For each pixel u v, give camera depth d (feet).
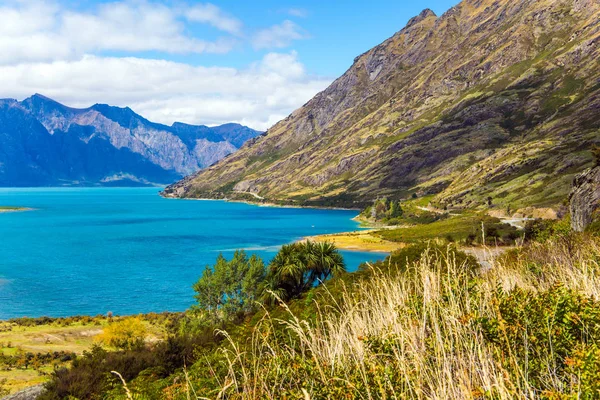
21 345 192.03
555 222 87.51
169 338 63.21
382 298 21.01
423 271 20.62
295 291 163.12
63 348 189.88
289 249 165.37
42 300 285.02
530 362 12.75
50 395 56.90
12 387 136.15
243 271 199.21
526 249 39.17
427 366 13.25
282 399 13.70
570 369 11.32
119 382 57.26
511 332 14.01
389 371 12.75
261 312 39.14
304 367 14.90
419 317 16.97
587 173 81.97
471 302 17.31
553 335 13.52
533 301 15.67
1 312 259.39
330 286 50.60
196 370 33.37
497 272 24.49
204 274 199.52
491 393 10.75
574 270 23.73
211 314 193.67
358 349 15.55
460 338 14.05
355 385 12.83
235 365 19.17
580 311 14.26
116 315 250.78
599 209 67.87
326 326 22.62
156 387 39.06
